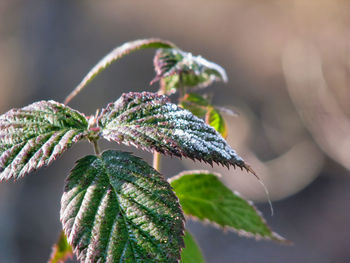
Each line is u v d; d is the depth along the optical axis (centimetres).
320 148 879
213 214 142
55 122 94
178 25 1359
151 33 1300
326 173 827
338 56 988
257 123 981
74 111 98
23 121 93
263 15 1379
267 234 141
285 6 1271
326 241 664
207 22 1382
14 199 698
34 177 742
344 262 617
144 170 89
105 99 955
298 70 1035
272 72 1134
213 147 85
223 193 139
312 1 1107
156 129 88
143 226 81
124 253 79
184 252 140
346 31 1016
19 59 1000
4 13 1112
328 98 955
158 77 123
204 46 1287
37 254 639
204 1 1459
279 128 962
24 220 663
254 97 1068
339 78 959
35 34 1078
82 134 92
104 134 89
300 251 647
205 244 669
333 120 912
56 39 1097
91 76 129
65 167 768
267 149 912
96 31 1204
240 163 84
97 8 1289
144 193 85
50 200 712
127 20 1323
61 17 1152
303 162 856
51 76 976
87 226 81
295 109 994
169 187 87
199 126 88
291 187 803
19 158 87
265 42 1247
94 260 78
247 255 644
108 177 88
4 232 633
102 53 1112
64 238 137
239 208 140
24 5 1141
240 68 1181
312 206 752
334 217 717
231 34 1338
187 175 137
